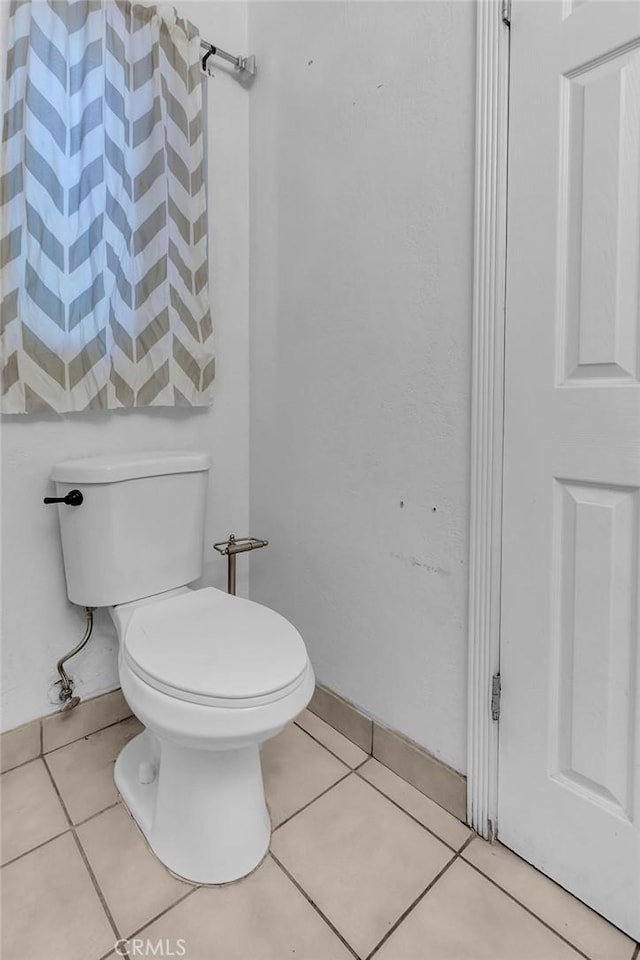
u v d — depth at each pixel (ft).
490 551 3.47
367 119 4.14
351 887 3.27
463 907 3.15
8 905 3.12
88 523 4.02
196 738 2.89
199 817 3.31
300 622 5.19
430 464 3.86
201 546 4.68
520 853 3.48
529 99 3.10
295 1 4.76
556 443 3.12
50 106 4.00
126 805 3.90
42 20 3.93
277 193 5.12
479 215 3.37
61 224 4.11
